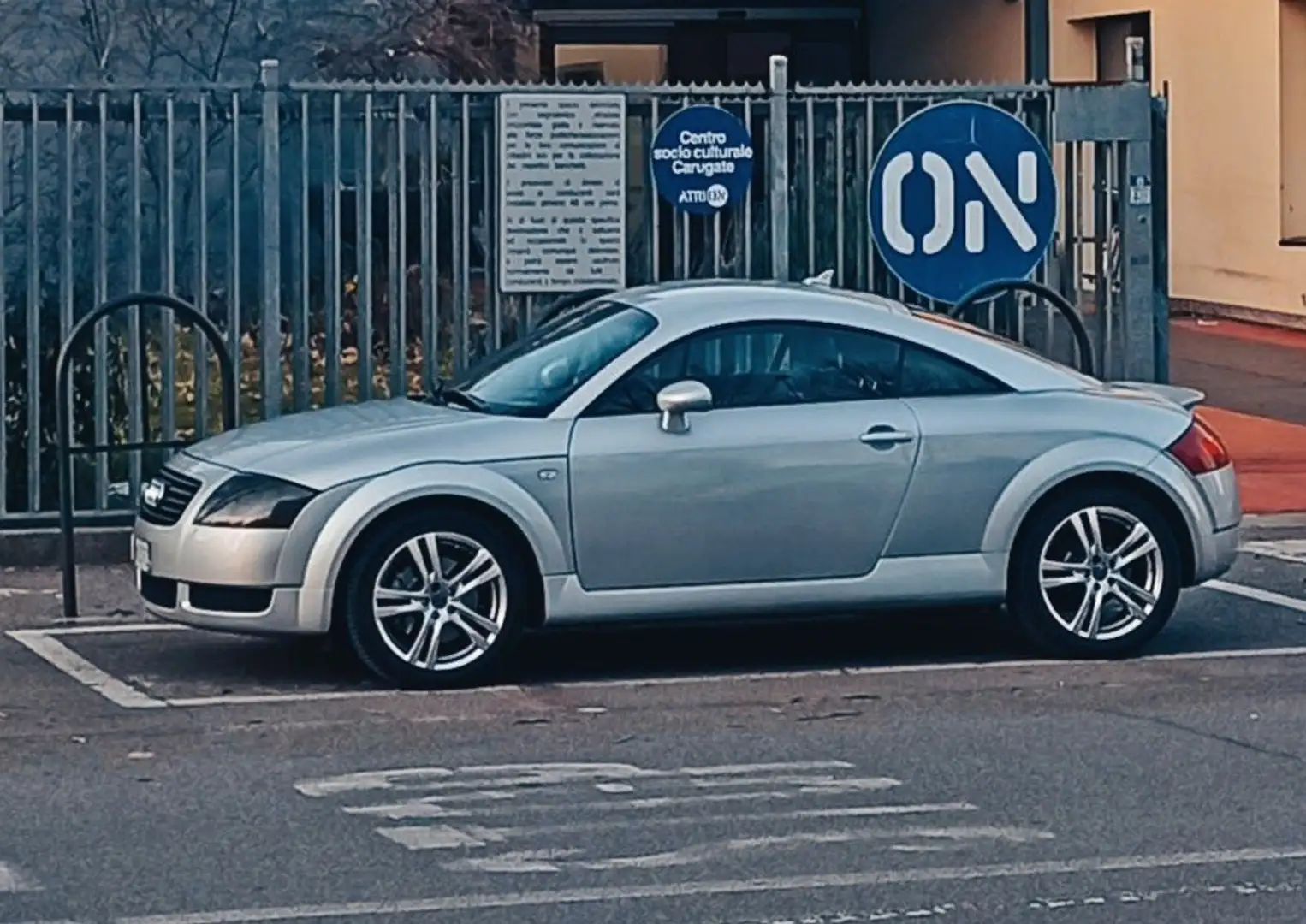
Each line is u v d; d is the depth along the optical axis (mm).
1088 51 37125
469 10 28094
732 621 14836
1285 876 9188
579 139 18312
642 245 18625
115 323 17797
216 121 17828
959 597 13406
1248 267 32969
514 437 12906
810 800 10477
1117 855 9508
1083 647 13703
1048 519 13523
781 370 13344
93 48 25141
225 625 12789
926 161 18516
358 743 11742
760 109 18734
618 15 35906
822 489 13133
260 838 9844
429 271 18266
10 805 10461
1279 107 32031
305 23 26469
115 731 12102
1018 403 13539
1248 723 12133
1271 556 17844
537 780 10906
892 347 13539
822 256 18969
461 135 18188
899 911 8711
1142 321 19766
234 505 12742
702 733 11961
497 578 12938
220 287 18062
